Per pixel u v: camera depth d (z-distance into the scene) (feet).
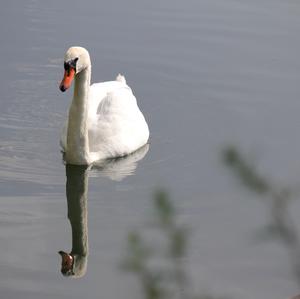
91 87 57.77
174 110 60.23
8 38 69.62
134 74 65.51
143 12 75.15
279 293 36.04
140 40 70.18
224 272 37.96
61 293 36.11
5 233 42.47
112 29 71.82
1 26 71.46
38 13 73.97
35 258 39.65
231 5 77.71
